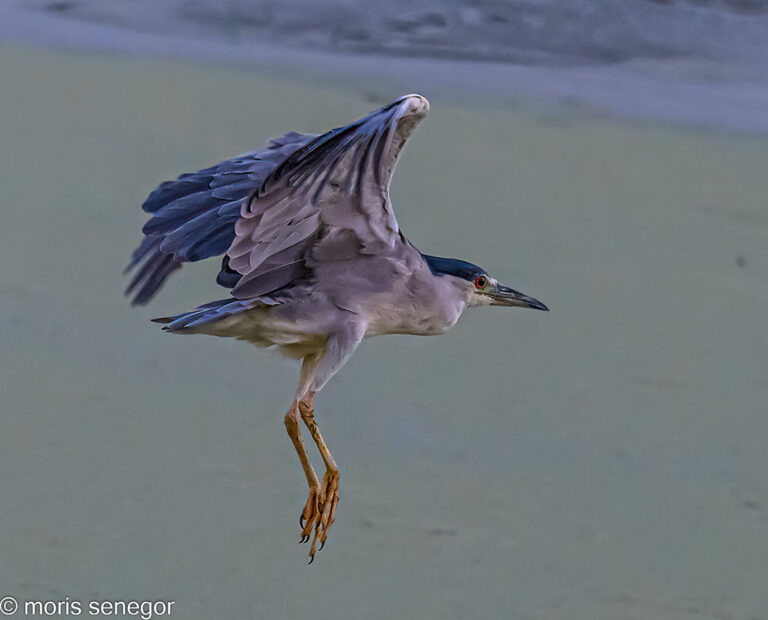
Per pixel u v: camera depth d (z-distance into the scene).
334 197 8.74
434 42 19.62
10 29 19.73
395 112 8.13
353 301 9.35
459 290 10.00
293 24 19.67
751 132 17.45
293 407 9.50
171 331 9.46
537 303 10.28
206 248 9.83
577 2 20.09
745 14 20.06
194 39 19.77
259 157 10.27
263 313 9.40
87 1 20.83
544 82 18.67
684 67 19.14
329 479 9.44
